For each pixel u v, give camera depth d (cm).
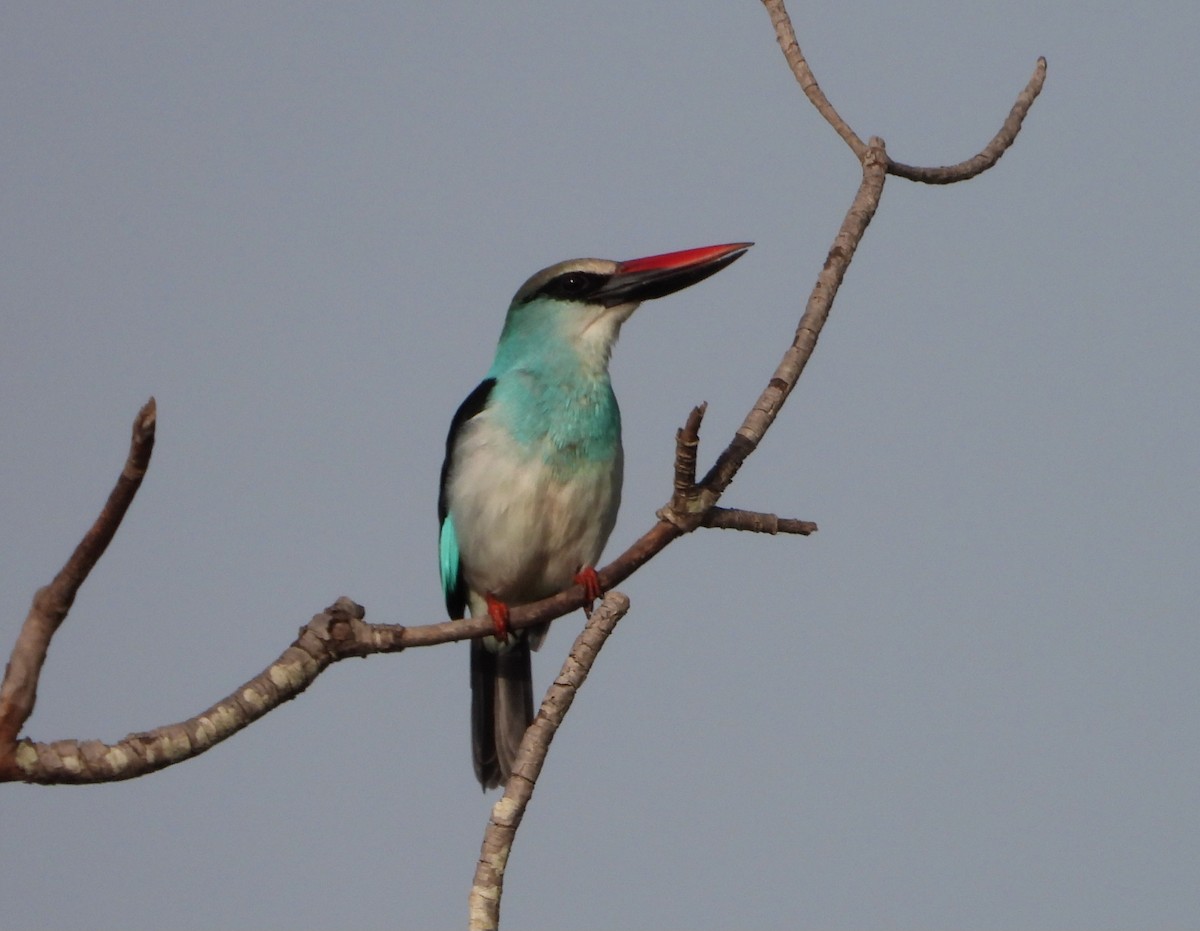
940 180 1043
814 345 917
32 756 660
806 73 1041
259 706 723
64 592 643
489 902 717
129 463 604
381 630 754
